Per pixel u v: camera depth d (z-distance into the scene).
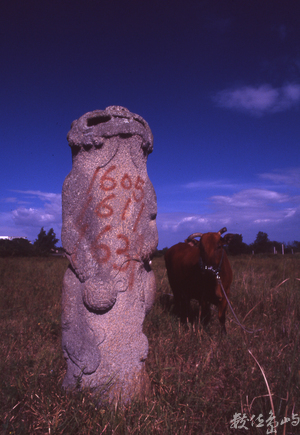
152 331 4.87
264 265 13.60
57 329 4.85
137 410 2.58
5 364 3.46
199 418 2.64
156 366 3.48
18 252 26.12
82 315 2.93
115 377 2.82
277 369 3.35
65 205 3.11
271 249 36.31
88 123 3.21
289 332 4.20
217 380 3.43
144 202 3.21
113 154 3.06
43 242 35.91
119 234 3.02
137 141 3.15
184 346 4.16
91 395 2.69
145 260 3.21
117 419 2.43
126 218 3.07
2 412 2.57
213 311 6.09
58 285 8.41
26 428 2.37
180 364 3.64
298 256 20.92
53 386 2.85
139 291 3.09
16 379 2.97
